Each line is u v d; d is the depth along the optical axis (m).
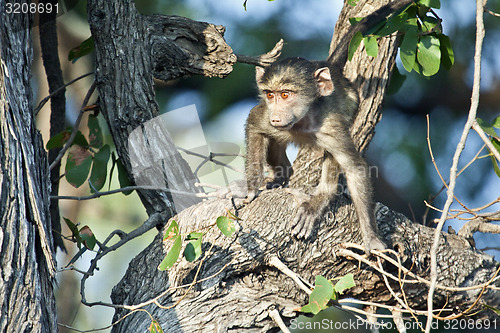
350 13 11.83
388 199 17.08
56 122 11.59
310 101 10.32
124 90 9.73
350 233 9.41
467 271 9.75
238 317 8.80
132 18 9.96
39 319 6.70
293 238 9.11
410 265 9.42
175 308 8.73
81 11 14.47
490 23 17.05
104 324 14.76
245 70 16.58
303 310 7.91
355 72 11.28
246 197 9.29
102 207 15.84
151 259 9.12
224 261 8.91
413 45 9.02
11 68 7.55
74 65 15.91
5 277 6.53
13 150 6.96
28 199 7.05
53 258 7.48
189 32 10.33
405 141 17.56
